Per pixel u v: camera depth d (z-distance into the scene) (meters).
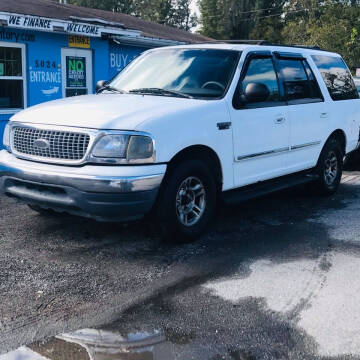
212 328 3.68
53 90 11.39
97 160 4.71
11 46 10.32
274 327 3.71
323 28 34.19
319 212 6.83
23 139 5.23
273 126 6.23
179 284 4.41
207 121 5.32
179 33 18.62
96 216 4.81
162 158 4.84
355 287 4.41
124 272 4.64
